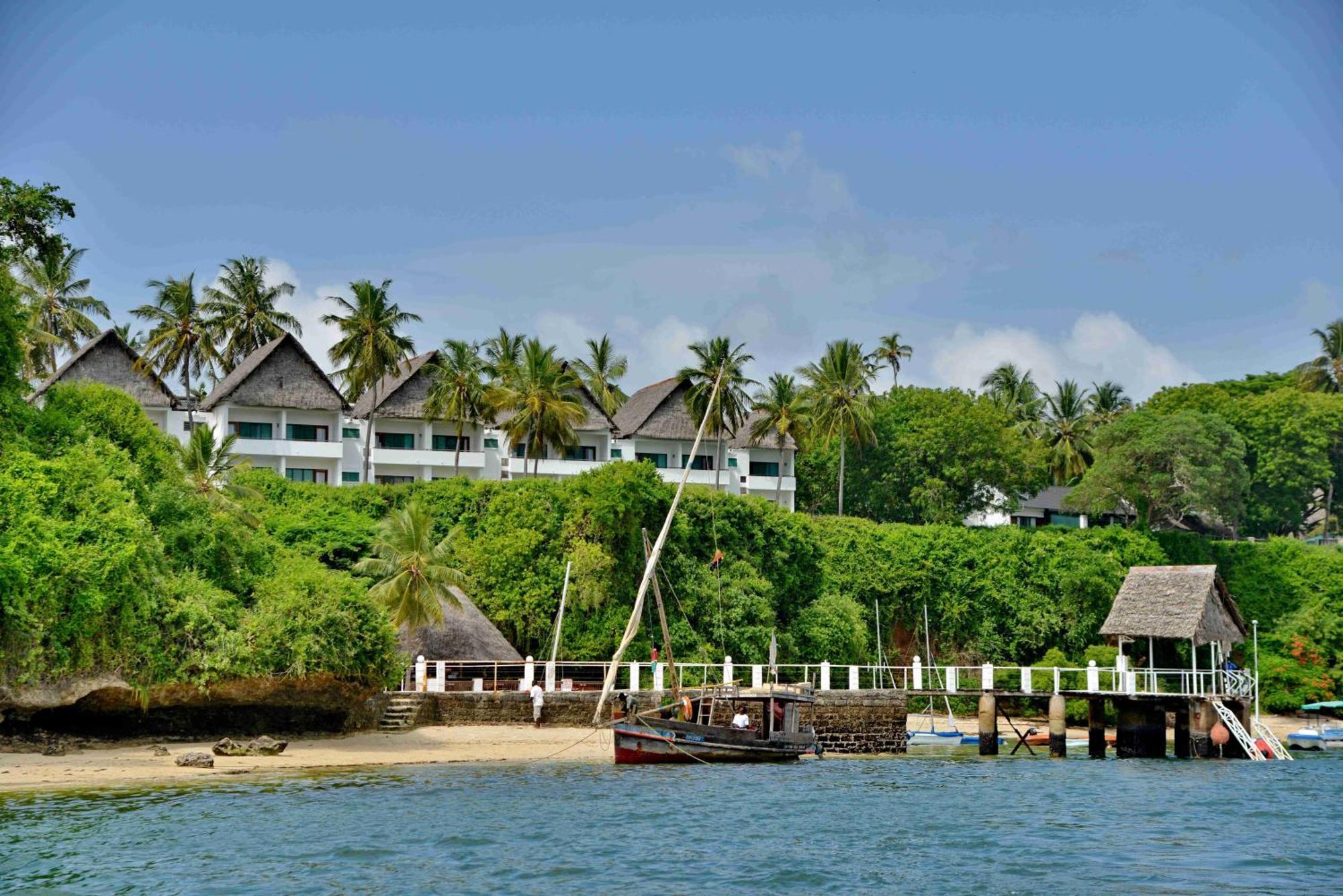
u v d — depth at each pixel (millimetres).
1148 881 27391
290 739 47156
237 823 31484
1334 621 82000
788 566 75188
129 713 43719
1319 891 26547
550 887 26141
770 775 44094
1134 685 54531
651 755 45344
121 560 39938
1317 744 62875
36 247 50844
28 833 29500
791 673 70688
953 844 31188
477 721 51906
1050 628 79750
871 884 26859
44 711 41125
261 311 101312
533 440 86625
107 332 86000
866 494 103438
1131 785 43281
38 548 38250
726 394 89562
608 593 65562
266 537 53969
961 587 80312
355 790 37188
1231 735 55062
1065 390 126438
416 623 53625
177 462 51125
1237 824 34719
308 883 25969
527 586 64438
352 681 46906
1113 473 92250
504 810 34594
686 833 32000
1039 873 27984
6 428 43094
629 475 67375
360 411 93562
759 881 27016
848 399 97125
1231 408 113312
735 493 100812
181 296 91250
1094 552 83250
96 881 25609
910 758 52281
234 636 43312
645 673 63719
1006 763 50531
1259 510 110125
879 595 79125
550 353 86688
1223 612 58844
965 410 101375
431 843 29891
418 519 54750
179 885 25484
